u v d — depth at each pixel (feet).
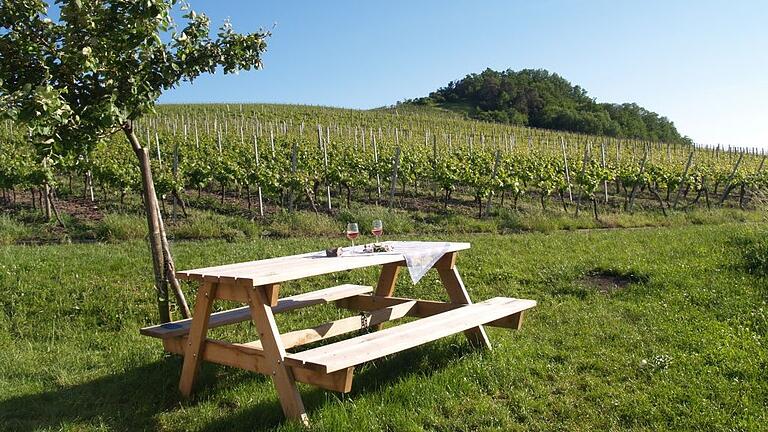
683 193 84.07
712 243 32.30
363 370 15.87
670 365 16.30
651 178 67.62
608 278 26.96
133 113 16.61
